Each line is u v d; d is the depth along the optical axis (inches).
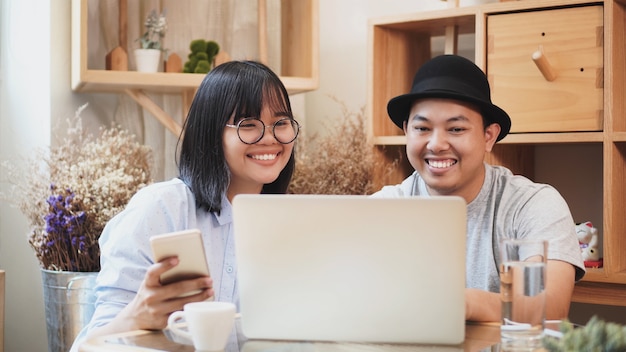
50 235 100.7
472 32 118.1
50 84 119.7
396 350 54.2
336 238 54.9
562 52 100.0
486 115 80.0
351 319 55.8
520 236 78.6
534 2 101.7
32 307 124.7
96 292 73.8
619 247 98.3
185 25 127.3
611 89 96.6
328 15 137.1
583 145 112.9
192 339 55.9
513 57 103.5
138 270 71.6
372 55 114.9
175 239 56.6
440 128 78.2
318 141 137.0
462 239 53.9
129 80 113.4
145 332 60.3
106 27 121.6
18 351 127.1
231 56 130.9
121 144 110.0
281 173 81.9
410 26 116.0
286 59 131.1
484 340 56.9
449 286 54.6
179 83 115.7
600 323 45.2
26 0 124.3
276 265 55.9
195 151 76.8
